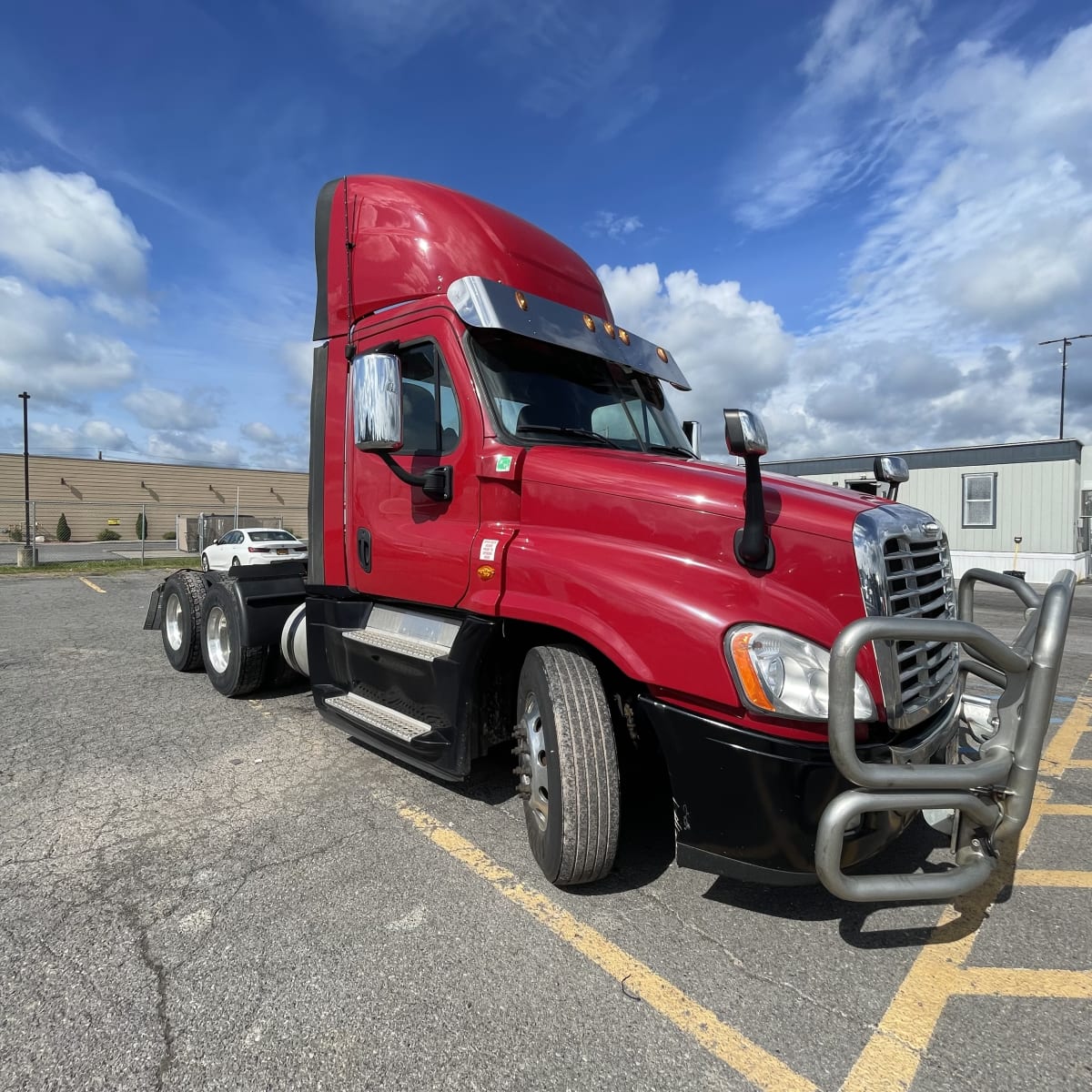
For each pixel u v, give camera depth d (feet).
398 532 13.53
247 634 20.01
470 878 10.85
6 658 27.55
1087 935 9.55
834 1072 7.16
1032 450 61.87
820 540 9.05
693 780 8.93
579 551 10.44
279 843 12.02
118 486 156.87
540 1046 7.48
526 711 11.19
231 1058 7.31
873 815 8.66
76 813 13.23
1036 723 8.57
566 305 14.39
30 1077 7.06
